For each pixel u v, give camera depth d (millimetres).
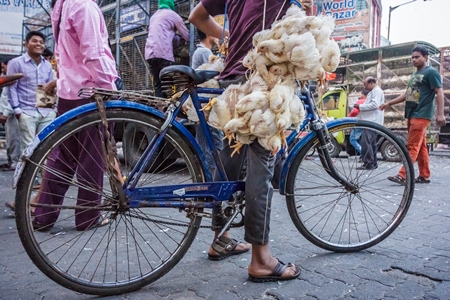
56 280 1944
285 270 2189
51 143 1907
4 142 11258
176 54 5945
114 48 8117
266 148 2006
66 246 2689
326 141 2537
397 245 2770
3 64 6922
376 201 3881
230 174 2324
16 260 2506
